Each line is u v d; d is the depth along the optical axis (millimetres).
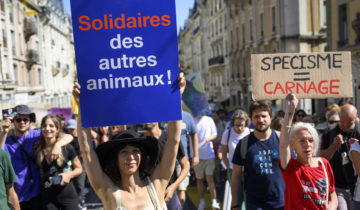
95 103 2668
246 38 33938
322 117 20969
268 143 3945
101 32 2668
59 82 55156
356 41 17297
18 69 35250
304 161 3332
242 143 4039
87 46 2656
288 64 4180
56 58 54062
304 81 4188
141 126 10414
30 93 38812
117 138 2719
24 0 37031
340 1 18906
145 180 2789
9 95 32000
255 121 3955
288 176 3344
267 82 4184
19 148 4496
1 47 30359
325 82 4184
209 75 51750
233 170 4094
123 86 2695
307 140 3254
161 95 2732
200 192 6789
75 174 4586
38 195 4562
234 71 38594
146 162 2809
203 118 7000
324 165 3357
